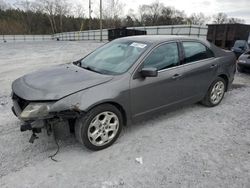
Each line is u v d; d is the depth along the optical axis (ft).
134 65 10.71
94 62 12.32
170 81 11.93
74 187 7.86
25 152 9.86
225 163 9.24
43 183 8.02
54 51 62.85
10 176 8.33
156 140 11.00
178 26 85.97
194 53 13.44
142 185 7.96
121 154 9.82
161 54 11.72
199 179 8.28
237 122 13.11
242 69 27.17
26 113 8.84
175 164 9.14
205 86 14.25
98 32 136.98
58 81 9.87
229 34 52.37
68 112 8.98
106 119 10.04
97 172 8.64
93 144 9.82
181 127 12.39
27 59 44.19
